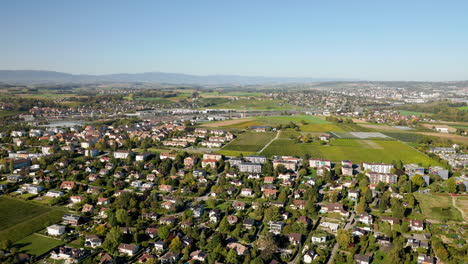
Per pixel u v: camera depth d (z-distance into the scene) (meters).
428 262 199.38
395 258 198.25
